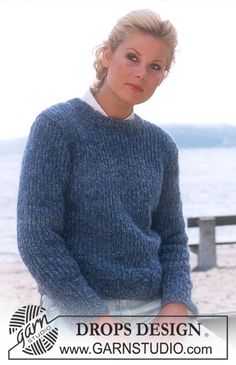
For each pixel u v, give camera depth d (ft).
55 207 5.62
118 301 5.80
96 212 5.70
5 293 17.43
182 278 6.20
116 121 5.99
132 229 5.81
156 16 5.74
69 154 5.71
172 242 6.53
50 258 5.49
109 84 5.87
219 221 21.06
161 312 5.98
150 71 5.79
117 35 5.81
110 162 5.85
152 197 6.07
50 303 5.88
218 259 22.09
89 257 5.68
